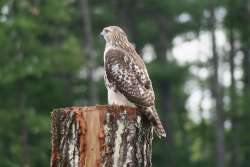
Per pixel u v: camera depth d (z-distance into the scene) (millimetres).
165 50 49312
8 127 32375
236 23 38656
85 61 34031
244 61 44531
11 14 31141
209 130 45344
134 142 10922
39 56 31547
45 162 33844
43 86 33406
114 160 10852
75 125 10859
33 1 31781
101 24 46781
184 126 50469
